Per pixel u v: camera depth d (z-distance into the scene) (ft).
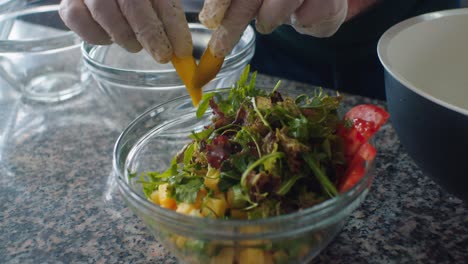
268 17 2.16
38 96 3.63
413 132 2.12
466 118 1.86
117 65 3.45
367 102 3.24
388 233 2.21
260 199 1.82
